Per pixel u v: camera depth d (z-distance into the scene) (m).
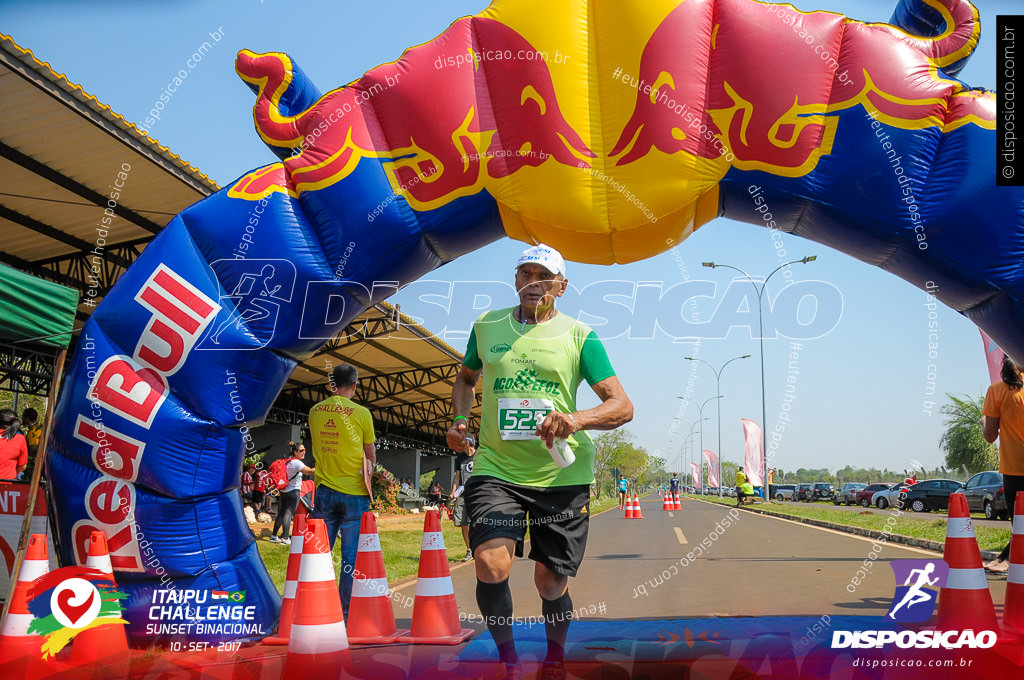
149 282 4.77
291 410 25.06
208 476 4.63
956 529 3.88
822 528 15.43
